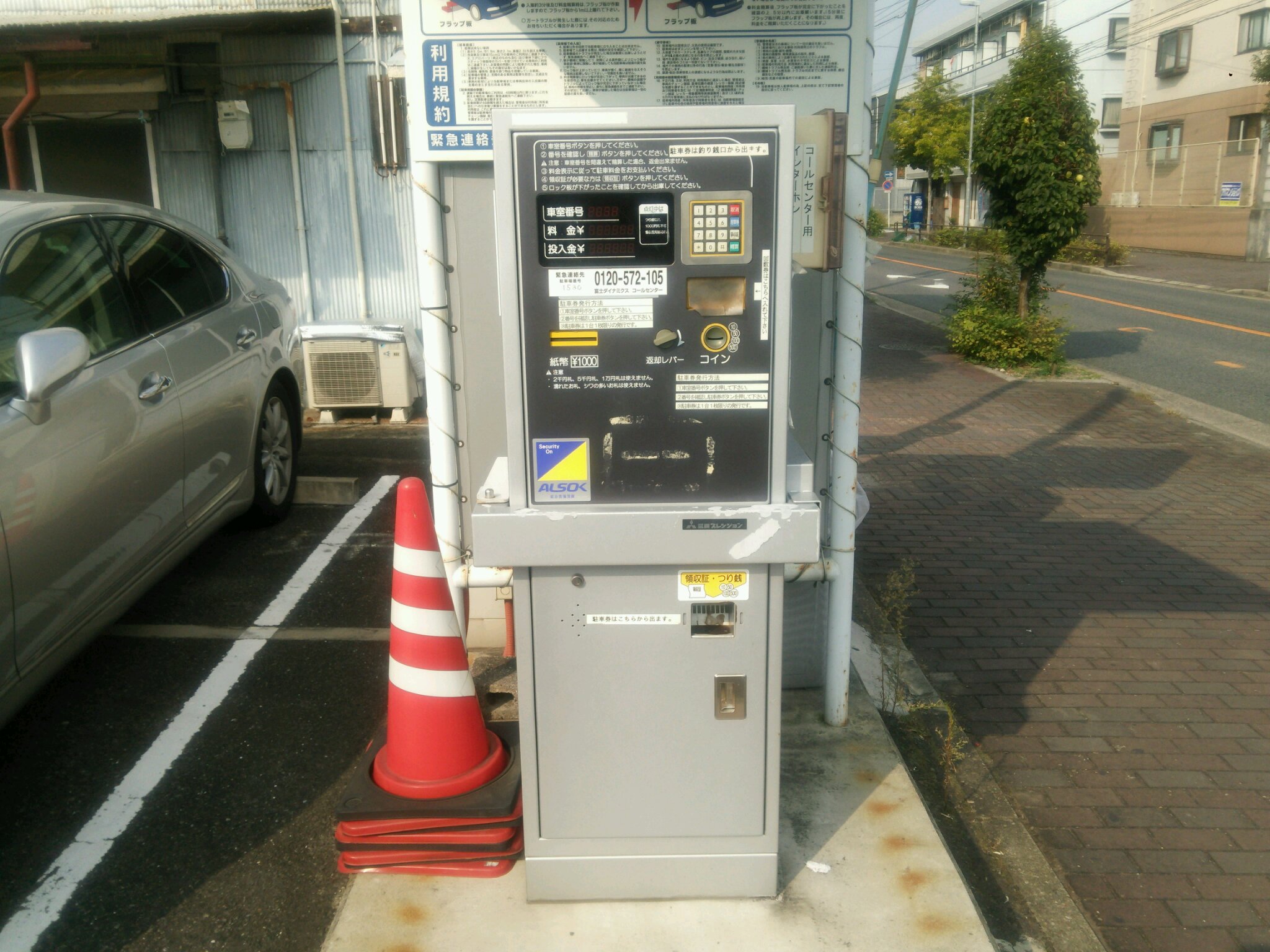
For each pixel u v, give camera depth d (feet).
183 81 27.89
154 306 14.52
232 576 16.37
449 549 11.86
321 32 27.55
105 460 12.05
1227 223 95.86
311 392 26.35
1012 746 12.73
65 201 13.70
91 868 9.78
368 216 28.91
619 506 8.04
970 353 42.29
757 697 8.46
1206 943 9.46
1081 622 16.35
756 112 7.38
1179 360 43.75
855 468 11.25
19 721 12.23
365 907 8.91
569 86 10.62
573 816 8.68
